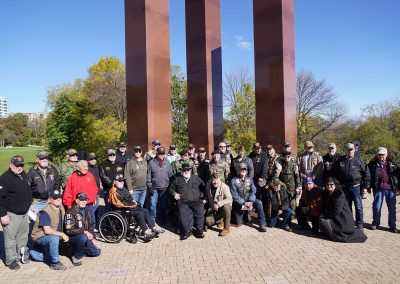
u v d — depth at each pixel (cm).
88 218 558
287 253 542
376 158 677
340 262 495
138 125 1023
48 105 4197
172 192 669
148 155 838
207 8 1285
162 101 1046
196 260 518
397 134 3241
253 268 479
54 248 495
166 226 744
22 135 10019
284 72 948
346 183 665
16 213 508
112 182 721
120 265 504
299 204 689
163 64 1055
